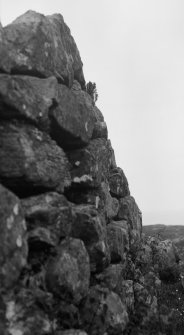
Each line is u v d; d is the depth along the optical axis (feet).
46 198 36.01
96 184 45.80
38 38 40.14
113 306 40.86
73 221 40.32
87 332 37.63
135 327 46.78
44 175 35.68
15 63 37.55
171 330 49.01
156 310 50.70
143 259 59.72
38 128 37.29
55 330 32.73
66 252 36.01
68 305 35.09
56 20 47.55
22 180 33.78
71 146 43.73
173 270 64.18
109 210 51.96
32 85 36.40
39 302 31.55
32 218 33.88
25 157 33.63
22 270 31.86
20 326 29.04
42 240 33.50
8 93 32.89
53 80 39.14
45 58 40.88
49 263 34.40
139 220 65.21
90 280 41.91
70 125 41.22
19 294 30.25
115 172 59.00
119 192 58.03
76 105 43.21
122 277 48.32
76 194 44.16
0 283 28.40
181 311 54.39
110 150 58.54
